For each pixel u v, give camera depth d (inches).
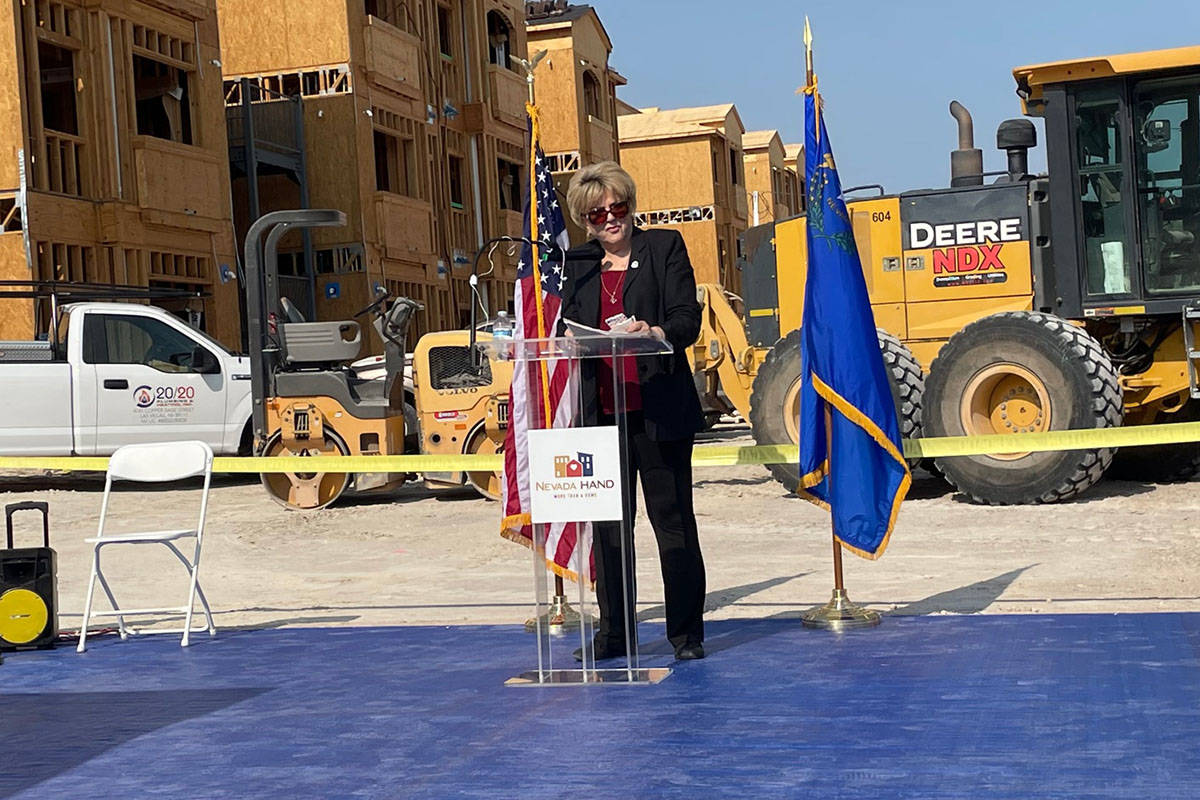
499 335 261.7
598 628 296.2
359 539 508.7
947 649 261.7
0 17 807.7
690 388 259.4
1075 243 530.0
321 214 605.0
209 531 542.6
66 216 848.3
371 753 209.2
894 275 584.7
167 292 745.6
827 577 378.0
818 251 289.9
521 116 1498.5
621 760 197.6
